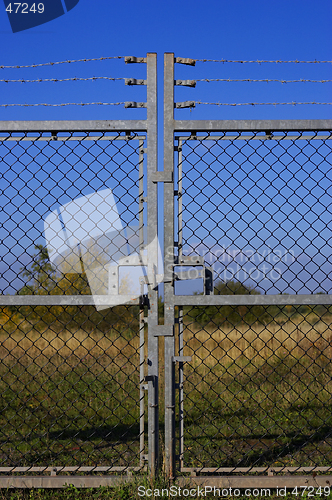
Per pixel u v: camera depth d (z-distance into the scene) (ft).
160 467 9.37
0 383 20.02
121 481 8.96
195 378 20.27
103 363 24.47
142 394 9.23
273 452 12.07
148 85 9.49
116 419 15.14
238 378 20.12
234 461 11.23
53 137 9.54
